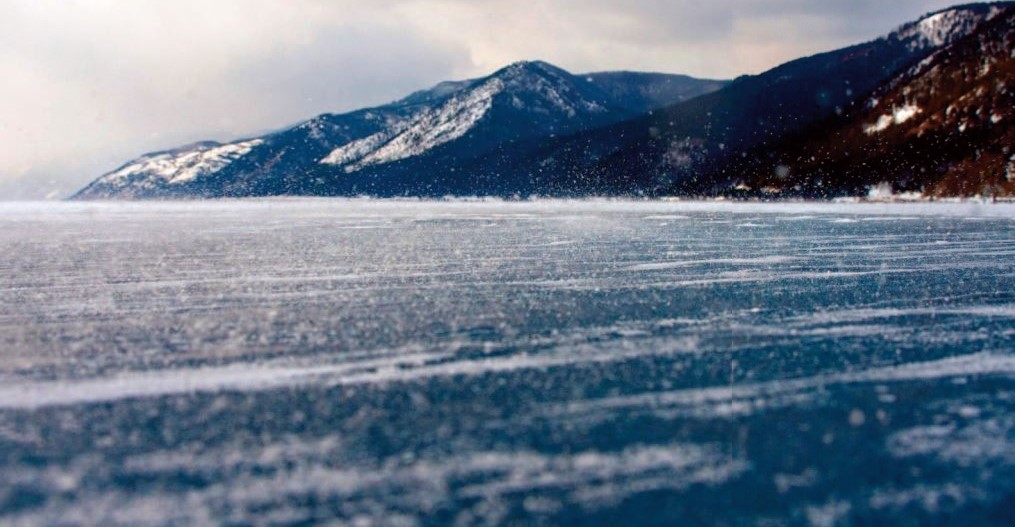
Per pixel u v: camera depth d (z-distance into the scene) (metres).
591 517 4.38
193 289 12.73
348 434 5.65
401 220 38.62
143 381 7.12
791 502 4.55
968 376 6.97
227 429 5.79
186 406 6.36
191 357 7.97
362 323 9.56
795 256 17.23
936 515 4.40
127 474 5.01
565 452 5.27
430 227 30.88
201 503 4.57
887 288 12.13
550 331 9.01
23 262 17.55
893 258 16.66
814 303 10.77
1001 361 7.47
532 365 7.48
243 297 11.78
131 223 37.91
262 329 9.28
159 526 4.32
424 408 6.21
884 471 4.96
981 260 16.14
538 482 4.81
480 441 5.48
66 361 7.89
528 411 6.10
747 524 4.30
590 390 6.64
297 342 8.56
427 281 13.30
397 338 8.70
